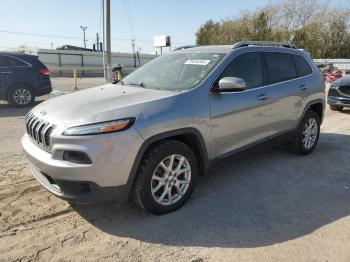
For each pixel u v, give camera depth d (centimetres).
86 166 318
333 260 304
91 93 414
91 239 332
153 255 310
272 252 315
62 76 3166
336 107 1055
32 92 1136
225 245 325
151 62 515
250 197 422
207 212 383
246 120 445
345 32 5147
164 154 357
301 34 5147
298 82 539
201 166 409
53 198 407
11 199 404
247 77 458
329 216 379
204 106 393
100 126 322
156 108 356
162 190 372
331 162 552
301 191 443
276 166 527
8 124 824
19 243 323
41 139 350
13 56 1103
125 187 339
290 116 525
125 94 392
